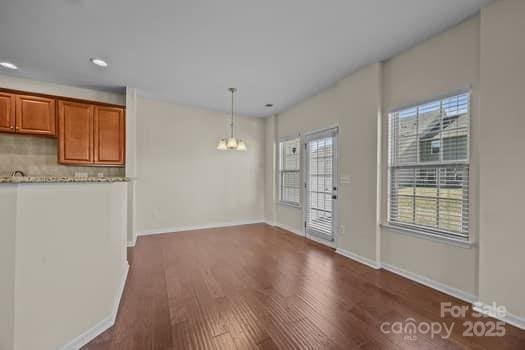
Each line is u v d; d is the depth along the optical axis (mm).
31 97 3344
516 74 1869
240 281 2678
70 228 1600
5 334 1263
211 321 1934
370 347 1647
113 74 3432
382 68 3068
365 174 3227
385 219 3037
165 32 2434
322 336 1757
